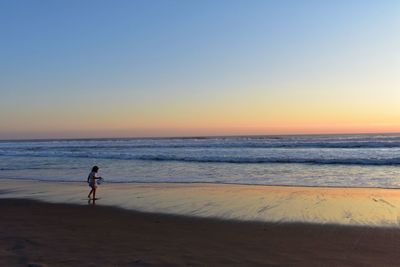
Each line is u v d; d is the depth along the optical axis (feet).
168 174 75.87
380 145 151.43
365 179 65.16
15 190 58.13
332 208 40.63
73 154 135.74
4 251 24.64
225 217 36.73
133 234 29.86
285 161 94.99
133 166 92.12
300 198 47.09
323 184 60.13
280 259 23.27
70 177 73.77
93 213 39.63
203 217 36.86
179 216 37.47
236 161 98.43
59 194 53.47
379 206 41.50
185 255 23.99
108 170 84.69
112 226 33.04
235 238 28.60
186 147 178.19
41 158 124.88
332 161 91.15
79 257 23.41
